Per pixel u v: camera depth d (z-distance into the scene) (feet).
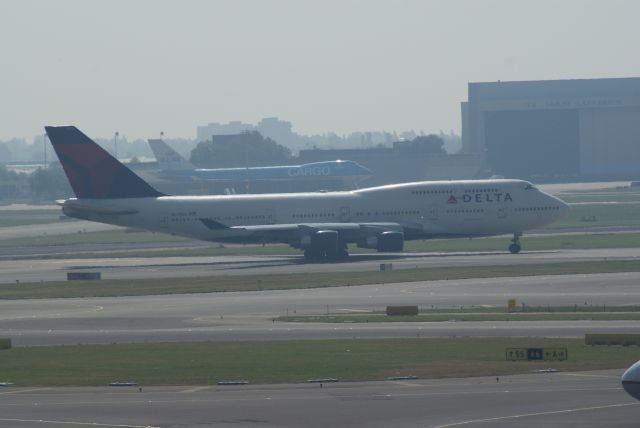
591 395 529.86
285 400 540.52
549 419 475.72
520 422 471.21
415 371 621.72
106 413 513.04
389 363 654.53
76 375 640.99
